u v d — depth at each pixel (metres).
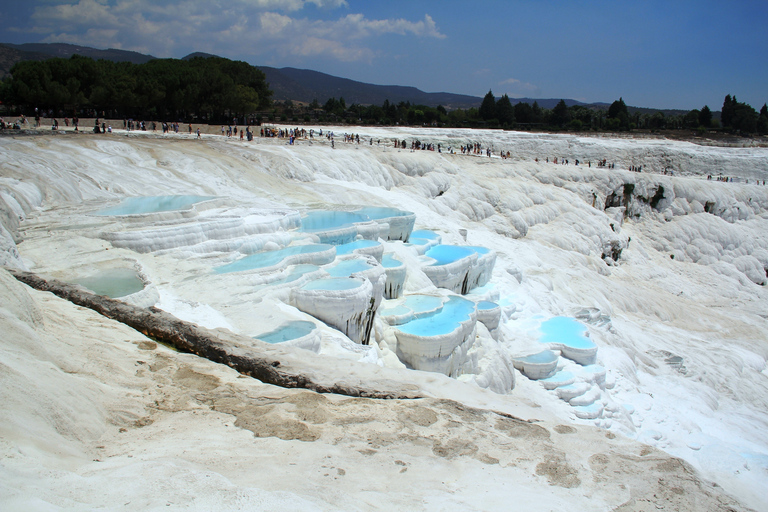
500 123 100.19
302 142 41.84
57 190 19.33
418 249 23.59
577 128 97.88
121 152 26.91
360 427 6.20
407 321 17.47
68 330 7.89
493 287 25.22
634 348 26.77
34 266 13.20
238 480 4.59
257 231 17.83
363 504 4.50
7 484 3.53
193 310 12.52
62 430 4.98
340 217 22.67
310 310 14.61
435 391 7.91
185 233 15.74
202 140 35.66
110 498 3.82
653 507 4.96
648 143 70.06
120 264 13.90
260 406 6.54
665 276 44.56
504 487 5.19
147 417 5.98
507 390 18.52
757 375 28.59
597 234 42.72
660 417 20.66
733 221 53.06
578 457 5.91
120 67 53.12
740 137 94.62
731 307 41.44
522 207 41.34
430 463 5.55
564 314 27.53
